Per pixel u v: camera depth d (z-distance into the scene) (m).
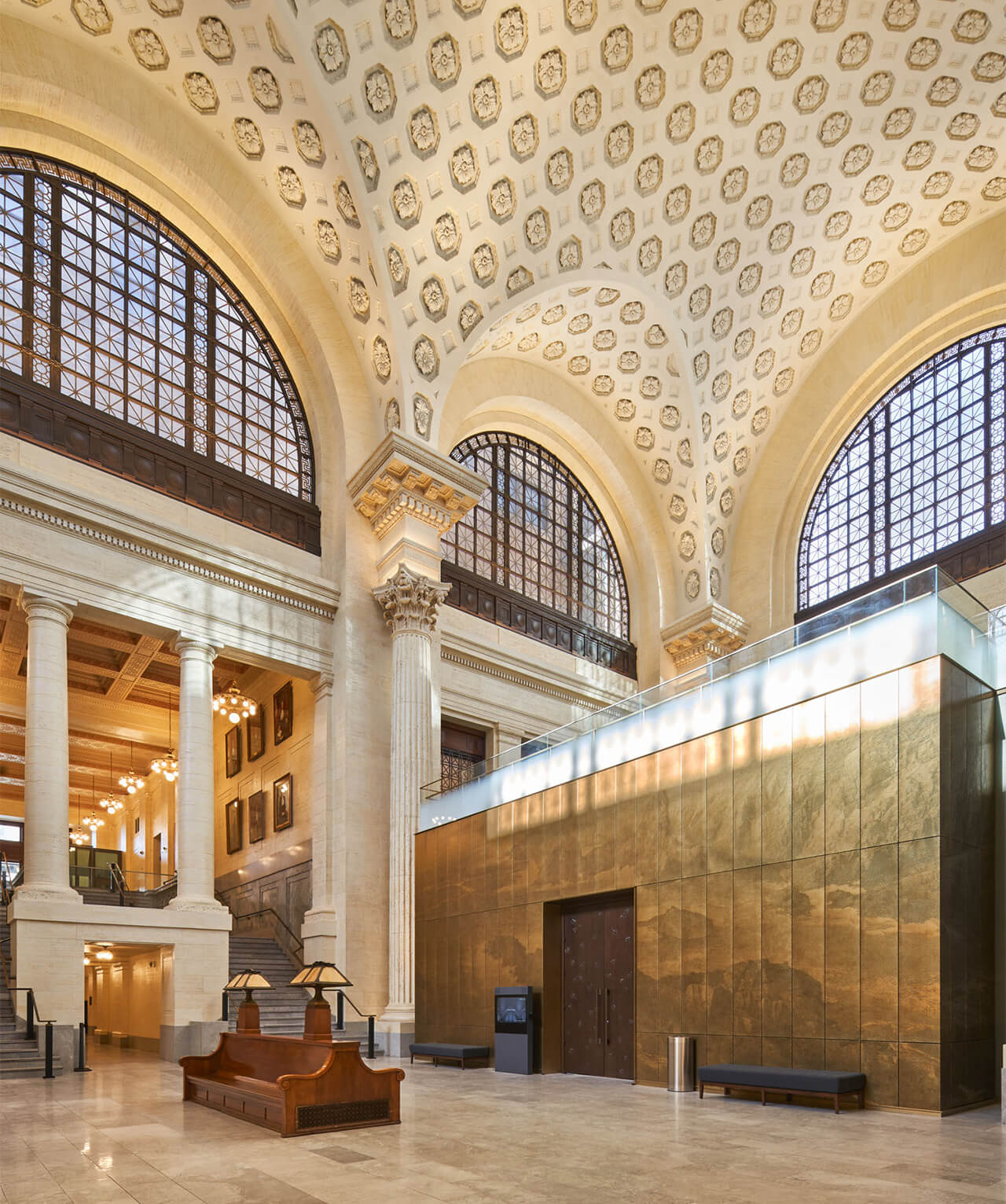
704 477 26.25
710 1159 6.61
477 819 16.23
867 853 9.85
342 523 20.09
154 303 19.03
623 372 25.45
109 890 23.27
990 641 10.95
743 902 11.09
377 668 19.59
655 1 17.66
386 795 18.92
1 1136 7.79
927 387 24.77
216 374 19.78
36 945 14.02
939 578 9.93
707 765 11.99
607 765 13.68
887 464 25.30
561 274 21.48
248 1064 9.80
